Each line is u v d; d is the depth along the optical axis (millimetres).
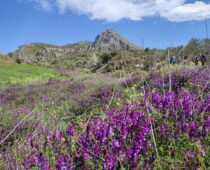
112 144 3494
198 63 9836
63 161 3428
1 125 7289
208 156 3465
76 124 5363
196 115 4180
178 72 8914
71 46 170250
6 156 5137
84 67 55031
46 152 4230
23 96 15531
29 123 7160
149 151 3650
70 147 3469
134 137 3559
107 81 18094
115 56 35906
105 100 9078
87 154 3521
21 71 45719
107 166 3307
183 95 4820
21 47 171500
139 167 3361
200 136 3773
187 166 3322
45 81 26828
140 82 9648
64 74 38594
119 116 3902
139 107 4586
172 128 3945
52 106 11664
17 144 6031
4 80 31797
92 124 3814
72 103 10961
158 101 4422
